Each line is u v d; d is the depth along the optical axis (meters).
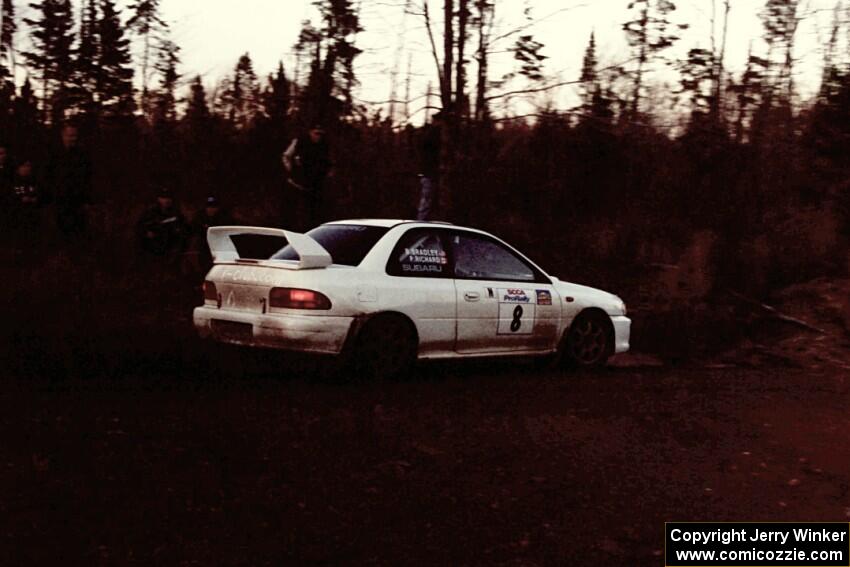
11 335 7.99
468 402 7.12
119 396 6.46
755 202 17.30
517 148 16.41
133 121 18.94
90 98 18.75
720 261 14.66
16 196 11.73
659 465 5.77
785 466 5.89
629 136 16.70
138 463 5.02
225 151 18.72
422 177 13.34
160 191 12.30
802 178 18.42
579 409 7.10
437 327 8.10
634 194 17.64
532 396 7.51
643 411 7.14
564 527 4.68
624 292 14.53
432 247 8.32
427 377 8.27
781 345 11.61
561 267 15.14
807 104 19.78
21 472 4.71
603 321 9.52
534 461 5.69
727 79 18.83
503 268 8.83
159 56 19.59
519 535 4.54
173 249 12.29
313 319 7.33
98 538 4.09
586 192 17.11
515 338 8.73
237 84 20.00
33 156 16.16
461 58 13.05
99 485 4.66
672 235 16.72
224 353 8.22
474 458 5.66
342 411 6.53
